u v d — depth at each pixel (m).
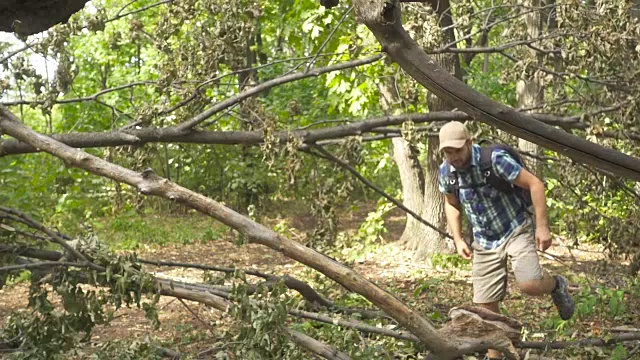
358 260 13.31
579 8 7.38
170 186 4.72
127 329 7.75
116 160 7.12
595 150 4.73
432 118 7.64
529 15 10.14
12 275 5.26
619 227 7.95
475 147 5.79
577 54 7.50
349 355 5.37
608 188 8.02
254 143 7.26
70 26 6.94
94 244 4.79
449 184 5.95
